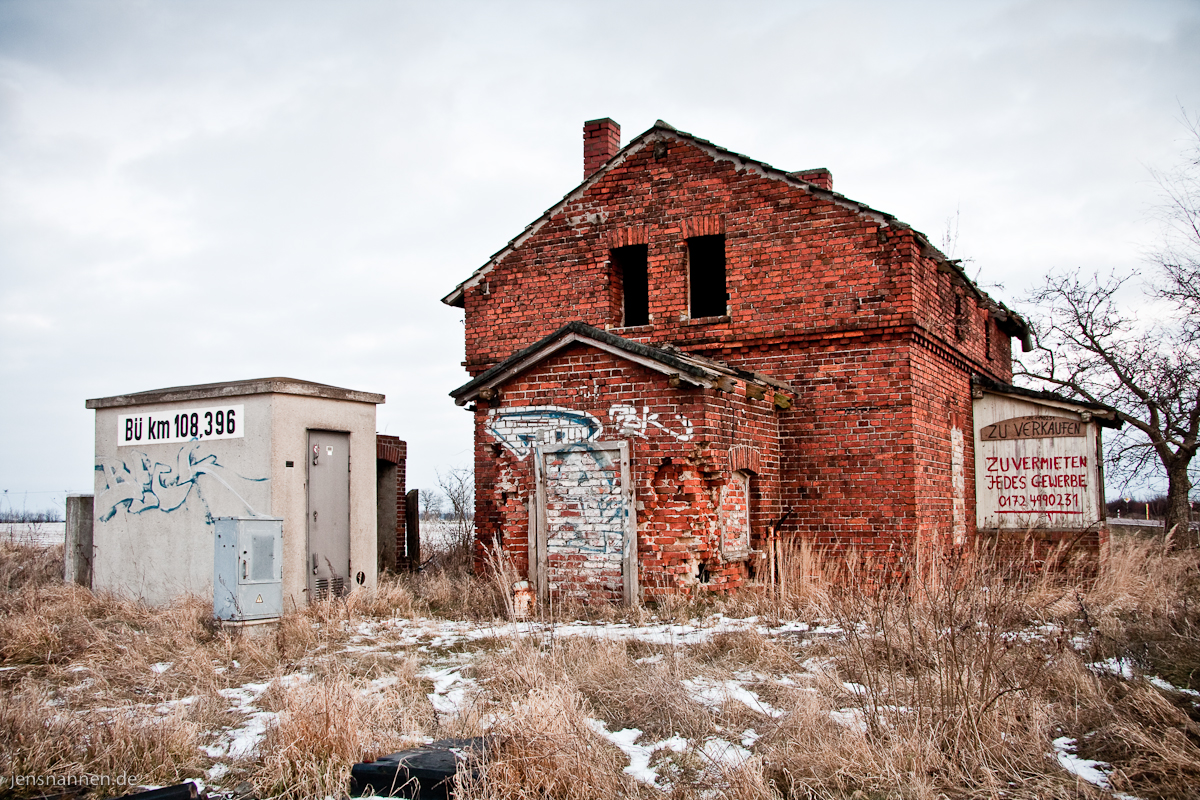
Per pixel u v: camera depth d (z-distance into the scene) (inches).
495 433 517.3
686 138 608.1
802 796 221.9
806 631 388.5
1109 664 310.2
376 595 505.7
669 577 465.4
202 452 510.6
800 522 560.4
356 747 250.1
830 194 563.8
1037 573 483.2
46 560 695.7
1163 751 226.1
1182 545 690.2
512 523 507.5
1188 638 334.0
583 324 487.5
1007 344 844.0
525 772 222.7
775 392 558.6
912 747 232.5
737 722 272.7
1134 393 802.2
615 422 485.1
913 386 543.8
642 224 618.5
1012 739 241.1
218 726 283.9
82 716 278.8
